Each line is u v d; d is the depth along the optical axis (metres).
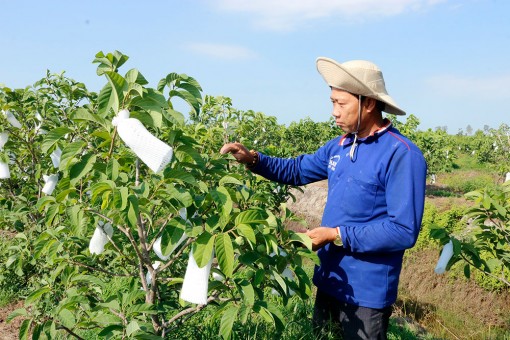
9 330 4.16
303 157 3.02
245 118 5.44
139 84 1.96
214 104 4.84
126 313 2.21
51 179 3.18
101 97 1.92
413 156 2.34
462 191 15.77
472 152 23.72
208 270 1.87
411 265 7.33
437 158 15.18
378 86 2.39
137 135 1.75
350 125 2.46
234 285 2.19
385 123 2.51
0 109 4.25
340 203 2.54
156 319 2.51
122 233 3.03
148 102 1.93
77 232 2.20
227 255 1.83
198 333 3.14
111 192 1.94
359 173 2.46
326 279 2.64
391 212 2.35
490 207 3.36
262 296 2.17
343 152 2.63
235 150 2.85
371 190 2.43
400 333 4.43
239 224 1.90
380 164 2.40
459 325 5.71
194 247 1.85
